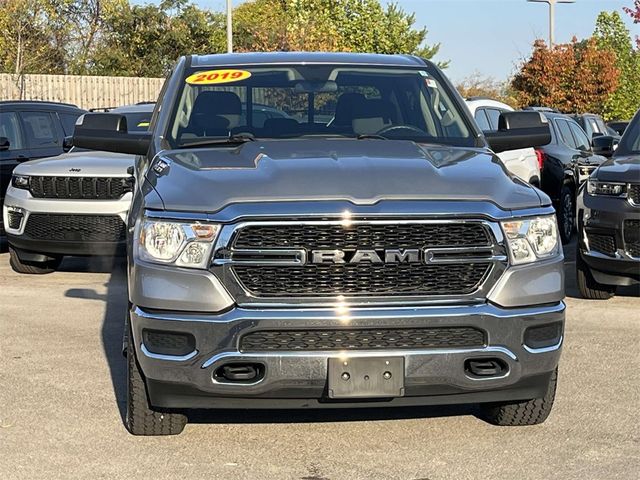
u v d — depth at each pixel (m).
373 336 5.14
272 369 5.11
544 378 5.44
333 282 5.13
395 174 5.42
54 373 7.45
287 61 7.09
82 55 44.28
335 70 7.01
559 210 15.85
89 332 8.87
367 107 6.73
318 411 6.45
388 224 5.14
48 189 11.68
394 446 5.79
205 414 6.40
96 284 11.57
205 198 5.26
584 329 9.00
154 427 5.86
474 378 5.25
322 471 5.40
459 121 6.73
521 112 6.89
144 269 5.28
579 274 10.44
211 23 47.84
